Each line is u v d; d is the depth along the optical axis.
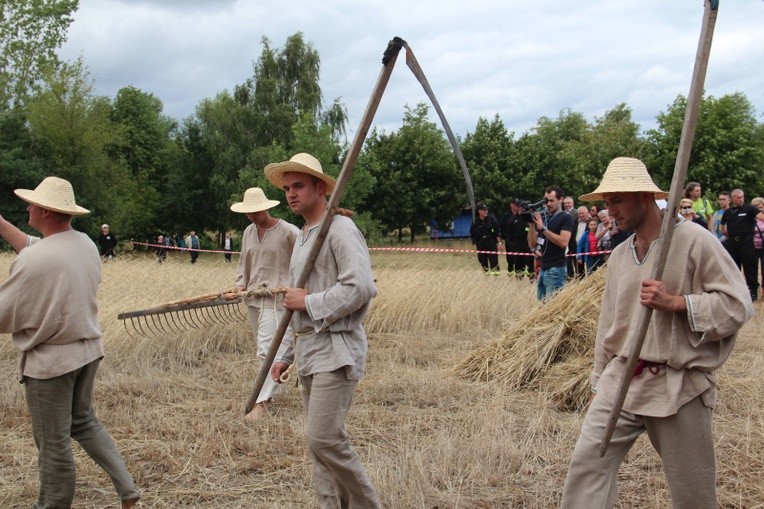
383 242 44.16
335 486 3.92
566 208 12.72
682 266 3.21
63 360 4.07
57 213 4.20
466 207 46.47
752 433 5.55
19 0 40.88
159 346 8.81
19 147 35.09
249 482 4.84
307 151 34.97
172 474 4.96
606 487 3.35
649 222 3.35
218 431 5.80
